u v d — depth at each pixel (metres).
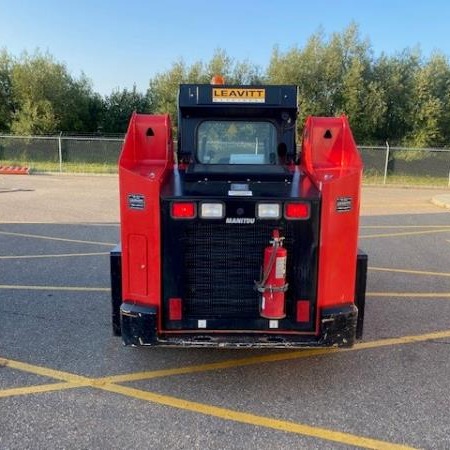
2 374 3.91
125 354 4.33
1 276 6.57
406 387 3.79
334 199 3.53
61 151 25.58
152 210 3.53
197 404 3.54
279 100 4.53
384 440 3.11
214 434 3.16
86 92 33.62
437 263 7.69
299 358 4.33
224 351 4.46
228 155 4.67
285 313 3.67
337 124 4.14
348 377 3.97
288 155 4.66
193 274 3.66
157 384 3.82
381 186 22.86
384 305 5.69
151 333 3.59
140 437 3.11
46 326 4.91
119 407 3.47
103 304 5.55
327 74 29.83
